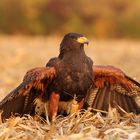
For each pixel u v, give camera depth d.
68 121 12.20
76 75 12.53
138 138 10.42
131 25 83.00
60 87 12.55
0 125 11.66
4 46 44.56
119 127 11.51
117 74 13.08
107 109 13.70
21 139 10.77
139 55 38.50
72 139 10.07
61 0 83.19
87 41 12.59
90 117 12.51
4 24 81.06
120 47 50.22
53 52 39.53
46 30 82.50
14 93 11.85
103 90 13.64
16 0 81.44
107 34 83.00
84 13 83.38
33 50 41.00
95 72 13.05
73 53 12.59
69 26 82.75
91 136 10.31
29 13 81.81
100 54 38.69
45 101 12.84
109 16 83.38
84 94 12.83
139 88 13.34
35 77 12.14
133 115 13.15
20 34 81.06
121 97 13.76
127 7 84.62
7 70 25.45
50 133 10.81
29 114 12.95
